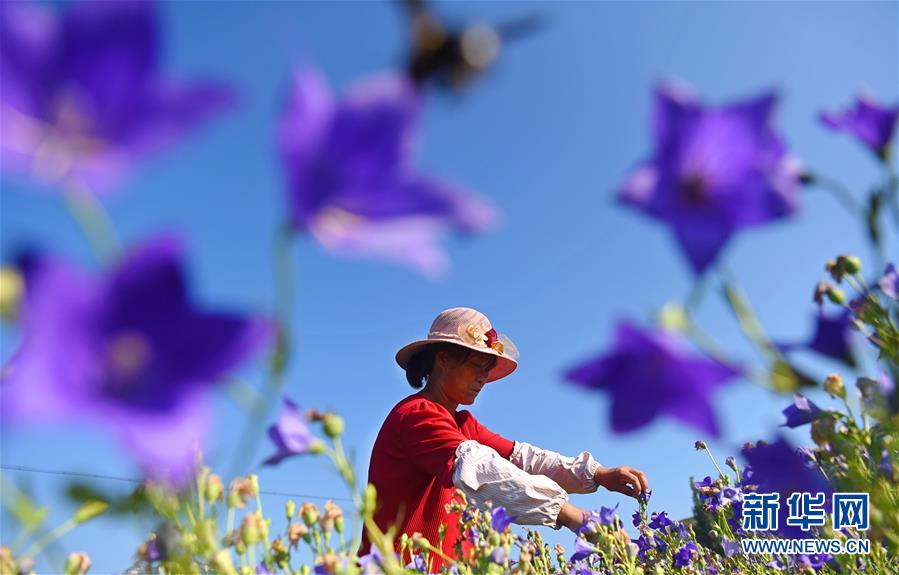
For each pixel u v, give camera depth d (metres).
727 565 3.36
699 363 0.81
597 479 3.79
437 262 0.65
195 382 0.54
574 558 3.09
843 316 1.27
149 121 0.53
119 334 0.53
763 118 0.85
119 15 0.56
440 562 2.95
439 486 3.40
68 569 1.29
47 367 0.49
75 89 0.54
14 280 0.49
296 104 0.62
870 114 1.27
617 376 0.86
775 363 0.88
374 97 0.68
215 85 0.54
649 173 0.83
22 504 0.98
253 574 1.57
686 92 0.85
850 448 1.41
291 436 1.33
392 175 0.67
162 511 1.06
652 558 3.64
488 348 3.87
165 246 0.52
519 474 2.96
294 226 0.62
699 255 0.81
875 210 1.13
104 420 0.50
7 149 0.50
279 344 0.60
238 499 1.56
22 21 0.55
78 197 0.50
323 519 1.94
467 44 0.80
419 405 3.45
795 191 0.84
